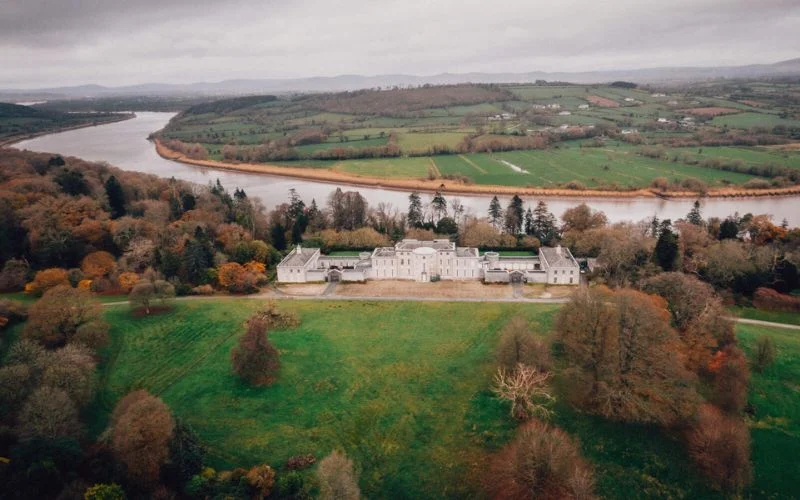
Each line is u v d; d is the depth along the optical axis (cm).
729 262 17862
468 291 19012
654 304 13950
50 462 8806
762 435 10744
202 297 18588
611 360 11438
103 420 11431
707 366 12219
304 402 12331
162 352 14450
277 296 18750
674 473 9838
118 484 8975
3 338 14062
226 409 12081
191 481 9338
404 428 11400
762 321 15712
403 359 14075
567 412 11462
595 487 9594
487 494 9656
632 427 10919
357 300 18250
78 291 14838
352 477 9338
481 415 11656
